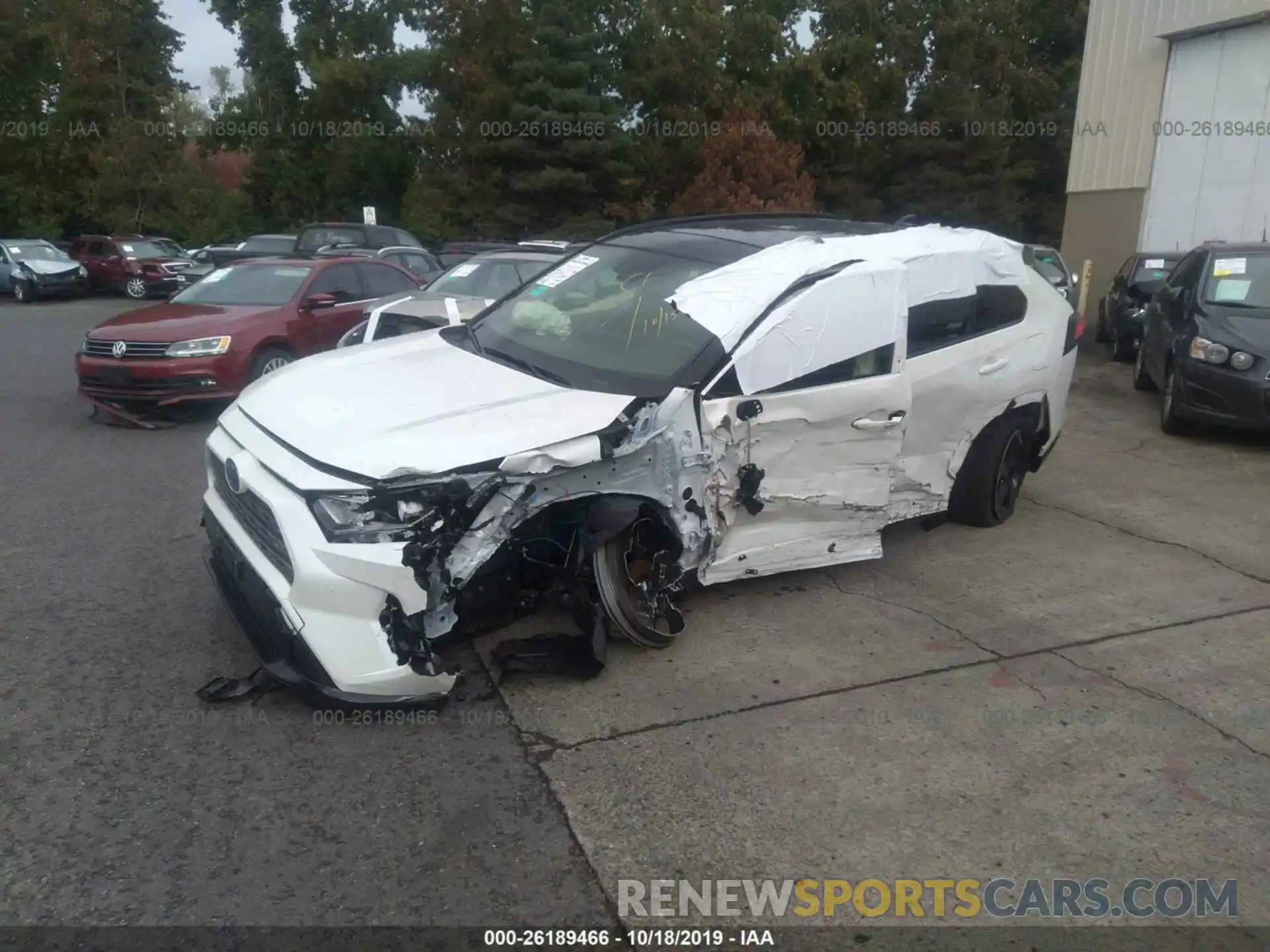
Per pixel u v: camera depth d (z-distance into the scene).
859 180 37.47
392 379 4.33
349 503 3.47
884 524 5.08
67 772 3.40
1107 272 17.23
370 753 3.56
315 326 9.58
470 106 33.62
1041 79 38.81
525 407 3.94
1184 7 15.24
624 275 5.04
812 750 3.67
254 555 3.75
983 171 36.62
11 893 2.82
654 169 34.94
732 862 3.06
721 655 4.39
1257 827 3.29
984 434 5.95
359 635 3.52
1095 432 9.27
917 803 3.37
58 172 35.00
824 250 4.84
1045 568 5.58
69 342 15.19
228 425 4.27
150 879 2.90
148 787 3.33
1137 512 6.67
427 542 3.48
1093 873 3.05
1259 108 14.55
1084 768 3.61
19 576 5.12
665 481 4.05
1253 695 4.18
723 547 4.48
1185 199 15.72
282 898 2.84
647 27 35.53
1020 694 4.13
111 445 8.11
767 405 4.31
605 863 3.03
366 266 10.72
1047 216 40.44
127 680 4.04
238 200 36.91
